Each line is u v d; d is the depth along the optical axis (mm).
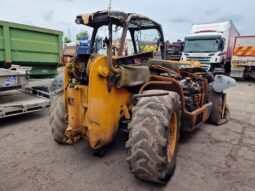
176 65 3869
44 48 5660
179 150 3352
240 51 13008
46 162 2902
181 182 2510
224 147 3498
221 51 13805
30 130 4113
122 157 3043
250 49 12703
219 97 4602
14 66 4730
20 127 4289
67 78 2898
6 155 3088
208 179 2582
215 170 2787
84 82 2727
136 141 2230
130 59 2924
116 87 2680
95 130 2549
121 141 3541
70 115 2715
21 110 4492
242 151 3357
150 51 3590
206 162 2988
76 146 3377
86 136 2713
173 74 3531
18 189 2342
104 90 2570
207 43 13695
